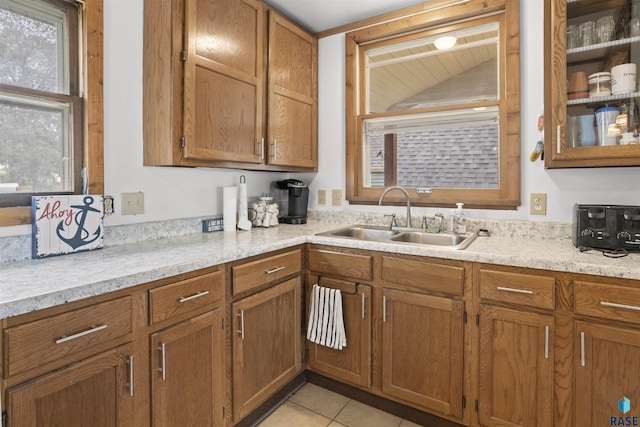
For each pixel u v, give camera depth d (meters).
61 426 1.01
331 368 2.00
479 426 1.59
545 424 1.44
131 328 1.19
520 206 1.98
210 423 1.48
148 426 1.25
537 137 1.92
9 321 0.90
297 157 2.40
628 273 1.26
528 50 1.94
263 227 2.38
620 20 1.57
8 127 1.36
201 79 1.72
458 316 1.61
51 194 1.47
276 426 1.76
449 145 2.26
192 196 2.08
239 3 1.93
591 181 1.80
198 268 1.40
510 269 1.49
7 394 0.90
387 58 2.46
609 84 1.57
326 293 1.94
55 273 1.17
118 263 1.32
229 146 1.88
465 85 2.20
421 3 2.22
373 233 2.33
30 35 1.41
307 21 2.46
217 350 1.51
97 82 1.57
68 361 1.02
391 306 1.79
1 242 1.31
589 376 1.35
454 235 2.05
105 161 1.64
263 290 1.76
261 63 2.08
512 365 1.50
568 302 1.38
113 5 1.64
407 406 1.81
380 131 2.50
